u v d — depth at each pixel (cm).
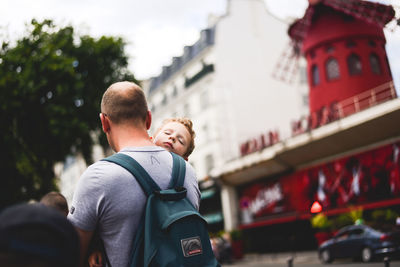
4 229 69
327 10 2302
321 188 2127
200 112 3073
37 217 72
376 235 1283
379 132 1798
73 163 4722
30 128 1600
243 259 2261
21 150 1587
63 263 74
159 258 140
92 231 148
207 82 3042
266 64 3164
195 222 150
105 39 1938
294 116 3169
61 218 77
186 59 3341
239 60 3084
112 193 148
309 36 2394
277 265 1609
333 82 2258
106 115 176
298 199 2258
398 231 1253
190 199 170
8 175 1582
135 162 158
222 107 2923
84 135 1742
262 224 2484
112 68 1970
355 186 1953
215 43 3033
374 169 1870
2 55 1537
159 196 152
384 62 2278
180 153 224
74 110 1709
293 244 2091
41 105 1590
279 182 2389
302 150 2131
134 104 174
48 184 1667
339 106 2033
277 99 3130
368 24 2252
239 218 2688
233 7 3186
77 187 153
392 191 1795
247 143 2519
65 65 1578
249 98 3023
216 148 2872
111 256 147
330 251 1454
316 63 2358
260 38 3206
